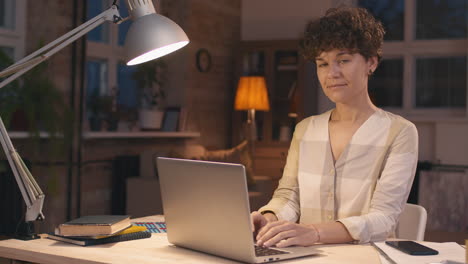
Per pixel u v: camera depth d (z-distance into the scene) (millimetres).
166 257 1689
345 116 2074
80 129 5133
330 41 1934
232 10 7648
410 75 7172
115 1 1978
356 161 2008
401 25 7246
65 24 5078
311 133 2146
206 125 7141
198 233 1729
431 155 6906
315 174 2084
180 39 1929
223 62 7473
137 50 1889
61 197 5043
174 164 1764
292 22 7578
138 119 6152
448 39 7035
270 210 2111
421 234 2162
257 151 7422
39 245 1841
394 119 2016
